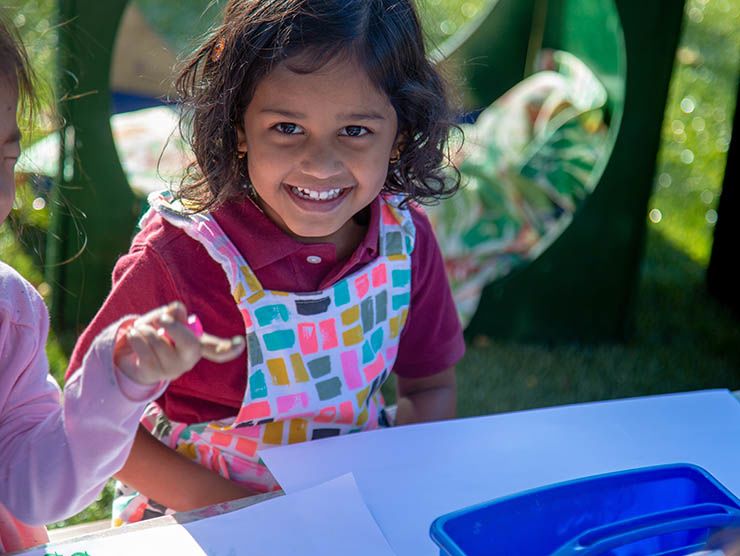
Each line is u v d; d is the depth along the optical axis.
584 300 2.58
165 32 2.84
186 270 1.14
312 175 1.08
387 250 1.24
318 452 1.05
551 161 2.57
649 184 2.48
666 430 1.13
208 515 0.94
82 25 2.13
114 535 0.90
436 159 1.27
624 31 2.29
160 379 0.80
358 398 1.22
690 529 0.94
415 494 0.99
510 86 2.81
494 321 2.59
